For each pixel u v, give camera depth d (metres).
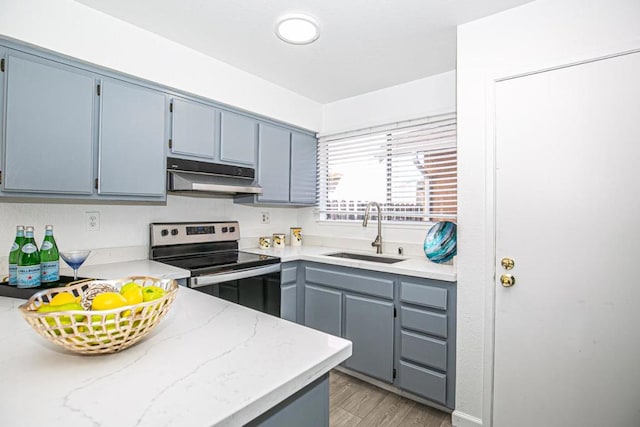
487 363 1.71
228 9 1.71
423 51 2.13
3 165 1.46
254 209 3.00
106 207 2.09
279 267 2.43
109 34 1.76
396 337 2.09
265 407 0.61
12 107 1.48
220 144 2.35
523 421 1.63
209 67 2.23
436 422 1.87
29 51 1.53
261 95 2.58
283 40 2.01
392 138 2.73
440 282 1.90
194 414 0.54
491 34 1.70
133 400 0.58
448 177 2.48
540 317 1.58
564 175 1.52
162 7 1.69
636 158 1.37
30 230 1.36
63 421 0.52
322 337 0.88
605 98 1.43
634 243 1.38
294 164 2.95
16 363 0.71
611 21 1.41
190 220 2.53
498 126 1.68
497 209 1.68
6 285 1.35
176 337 0.86
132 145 1.88
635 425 1.38
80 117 1.69
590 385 1.47
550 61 1.54
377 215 2.82
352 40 2.00
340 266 2.35
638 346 1.37
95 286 0.94
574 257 1.50
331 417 1.92
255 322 0.98
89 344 0.69
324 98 3.04
